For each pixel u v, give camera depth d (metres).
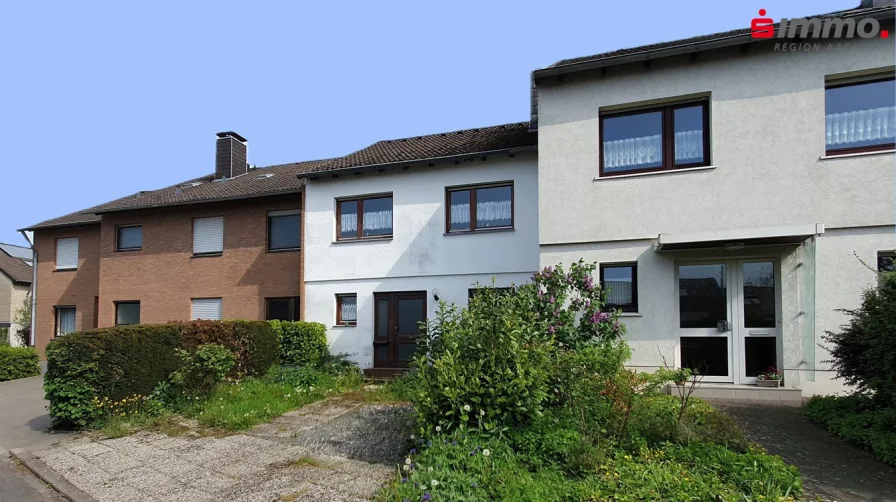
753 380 7.78
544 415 5.02
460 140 13.60
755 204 7.89
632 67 8.62
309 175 12.71
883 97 7.69
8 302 24.92
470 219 11.64
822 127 7.69
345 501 4.36
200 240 15.51
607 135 8.98
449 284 11.52
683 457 4.51
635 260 8.42
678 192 8.27
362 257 12.39
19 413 8.96
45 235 18.91
